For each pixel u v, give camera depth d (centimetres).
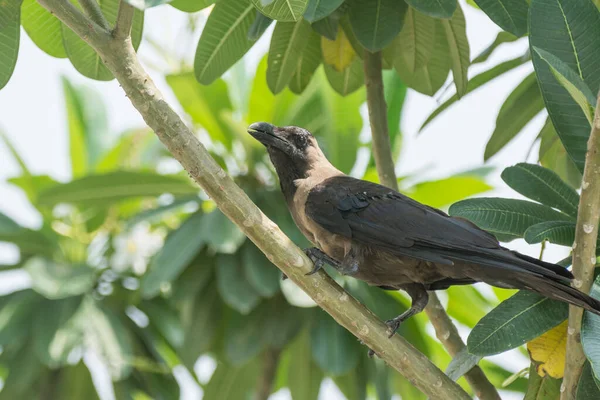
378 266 873
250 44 927
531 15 735
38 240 1392
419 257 816
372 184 909
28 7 876
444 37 1010
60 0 647
